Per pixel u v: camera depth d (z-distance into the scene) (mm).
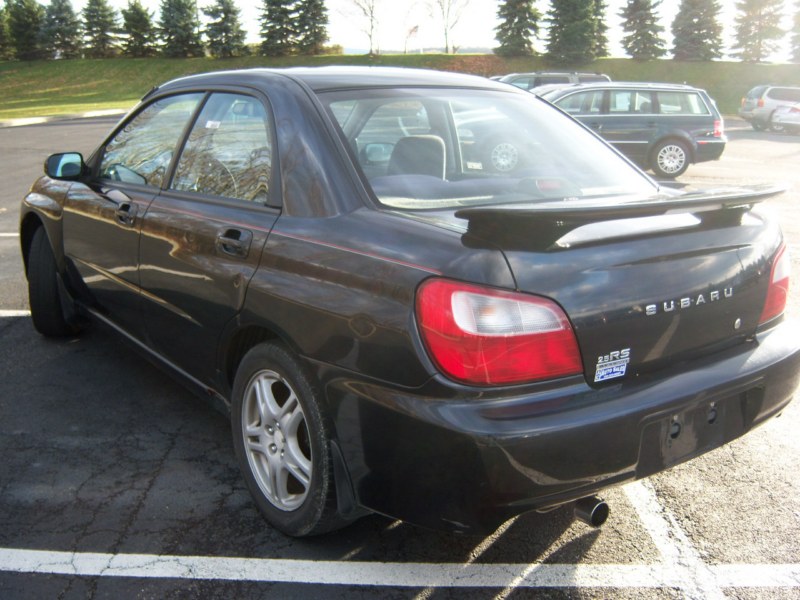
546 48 52969
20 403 3959
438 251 2209
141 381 4258
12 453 3438
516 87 3664
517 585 2549
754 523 2932
